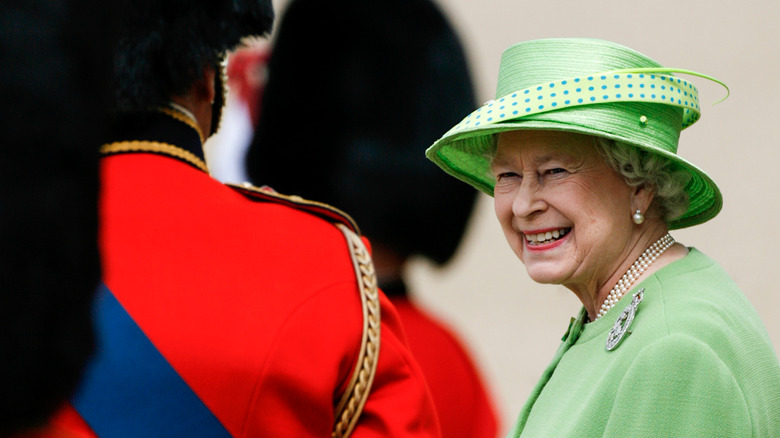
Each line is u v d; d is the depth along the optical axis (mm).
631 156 8188
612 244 8461
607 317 8461
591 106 8180
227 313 7617
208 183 8234
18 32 2963
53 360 3025
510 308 31953
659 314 7781
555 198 8391
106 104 3223
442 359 10641
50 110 2998
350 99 12156
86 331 3105
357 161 12016
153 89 7969
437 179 12031
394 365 8383
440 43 12391
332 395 7902
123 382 7355
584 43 8398
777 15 37156
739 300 8203
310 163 12164
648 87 8180
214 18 8203
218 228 7945
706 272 8305
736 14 37469
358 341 8047
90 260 3113
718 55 37219
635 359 7488
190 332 7508
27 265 2965
